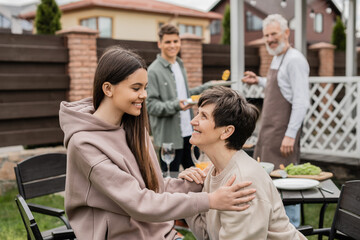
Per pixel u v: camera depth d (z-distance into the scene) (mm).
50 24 8930
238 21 5086
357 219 1931
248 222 1453
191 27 21594
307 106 3436
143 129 1680
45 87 5621
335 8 27328
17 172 2688
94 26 18125
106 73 1522
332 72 9578
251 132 1603
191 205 1417
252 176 1503
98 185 1449
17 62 5414
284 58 3521
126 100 1524
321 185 2449
